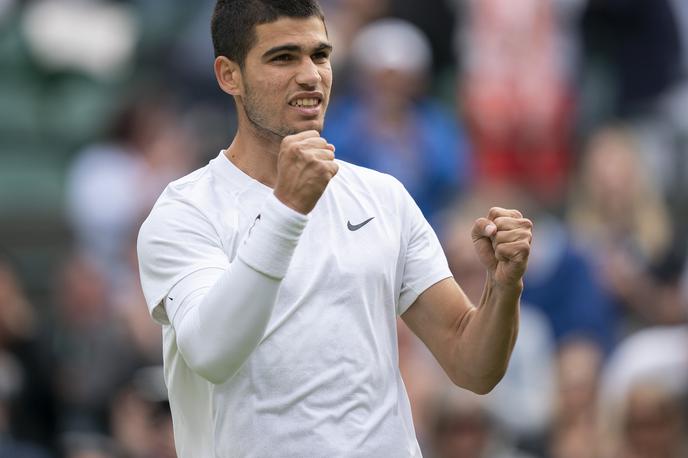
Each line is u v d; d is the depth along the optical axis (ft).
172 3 147.95
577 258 111.75
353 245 50.42
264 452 48.62
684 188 140.46
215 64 51.98
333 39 125.29
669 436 90.38
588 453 99.25
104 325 107.04
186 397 51.26
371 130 113.91
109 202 128.06
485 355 50.65
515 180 131.34
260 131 50.60
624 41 142.72
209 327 46.88
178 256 49.88
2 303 109.81
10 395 102.68
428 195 116.06
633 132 137.08
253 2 50.24
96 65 148.97
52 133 145.69
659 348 102.22
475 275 100.99
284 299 49.14
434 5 135.44
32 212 135.85
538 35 132.67
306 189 46.70
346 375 48.91
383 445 49.08
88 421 102.12
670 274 119.75
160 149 129.29
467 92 131.75
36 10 149.69
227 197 51.06
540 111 132.05
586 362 102.01
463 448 88.58
